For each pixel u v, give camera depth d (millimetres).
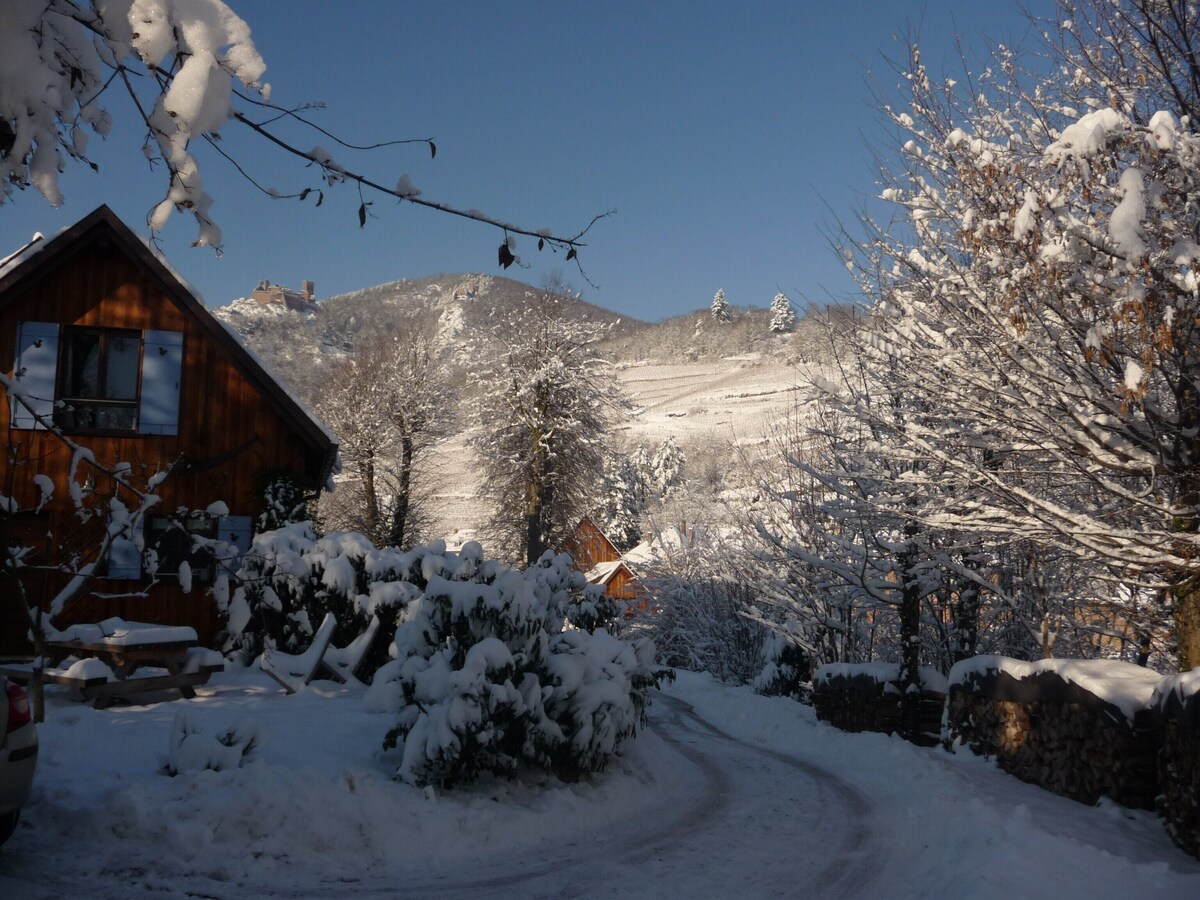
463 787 7590
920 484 12430
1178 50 8852
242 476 16609
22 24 3100
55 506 15578
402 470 44469
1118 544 9328
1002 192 9172
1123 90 9977
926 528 13773
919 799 9500
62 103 3299
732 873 6434
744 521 22688
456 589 7969
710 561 27266
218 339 16406
